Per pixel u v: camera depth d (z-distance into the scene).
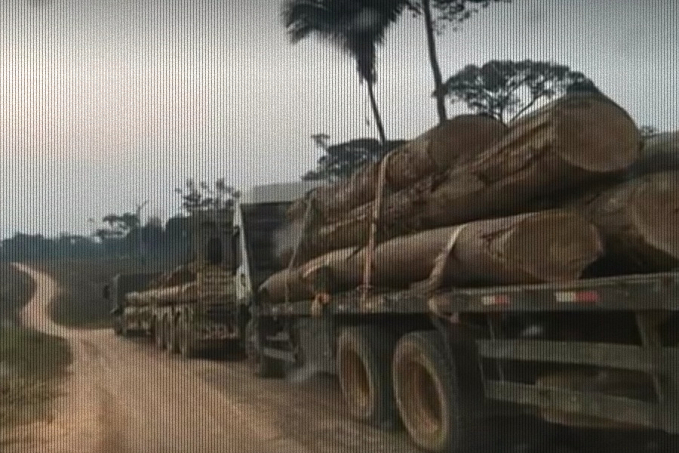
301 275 9.98
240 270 14.23
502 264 5.54
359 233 8.59
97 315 27.53
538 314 5.38
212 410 9.50
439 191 6.84
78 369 14.73
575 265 5.43
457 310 6.08
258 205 13.65
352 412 8.32
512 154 5.91
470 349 6.19
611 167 5.46
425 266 6.94
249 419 8.72
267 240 13.43
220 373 13.63
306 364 10.50
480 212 6.46
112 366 15.34
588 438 6.05
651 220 5.05
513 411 6.14
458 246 6.14
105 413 9.64
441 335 6.48
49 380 12.89
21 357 16.05
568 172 5.53
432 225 7.16
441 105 13.45
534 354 5.38
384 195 7.95
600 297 4.62
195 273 17.62
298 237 10.99
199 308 16.91
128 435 8.20
